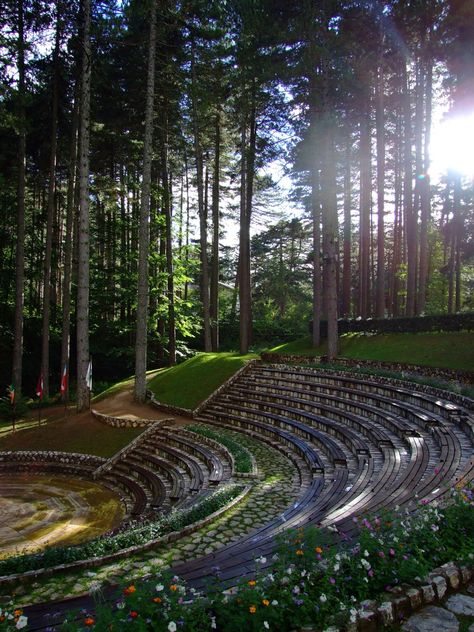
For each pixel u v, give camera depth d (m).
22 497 12.05
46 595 5.05
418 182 24.55
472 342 18.03
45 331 23.05
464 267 39.06
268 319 40.06
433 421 10.92
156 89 22.73
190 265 30.58
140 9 18.16
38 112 22.16
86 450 15.26
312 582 3.61
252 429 15.66
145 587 3.46
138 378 19.91
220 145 30.09
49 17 19.30
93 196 30.41
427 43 20.39
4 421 20.08
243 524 7.50
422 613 3.59
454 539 4.45
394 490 6.85
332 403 15.59
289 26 18.12
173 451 14.26
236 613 3.27
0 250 29.75
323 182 20.45
